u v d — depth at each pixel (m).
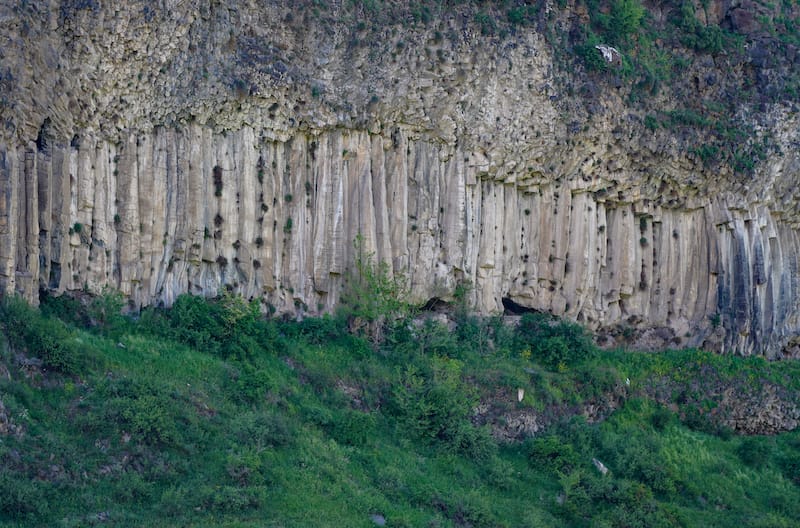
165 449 39.78
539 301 60.25
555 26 59.91
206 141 50.03
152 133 48.28
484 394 52.03
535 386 54.50
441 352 53.88
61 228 44.47
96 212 45.94
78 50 44.47
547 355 57.91
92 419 38.75
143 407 39.88
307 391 48.06
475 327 56.53
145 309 47.25
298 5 51.50
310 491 41.41
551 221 60.50
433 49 55.16
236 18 50.00
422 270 55.56
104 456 38.09
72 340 41.62
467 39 55.88
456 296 56.75
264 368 47.62
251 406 44.88
